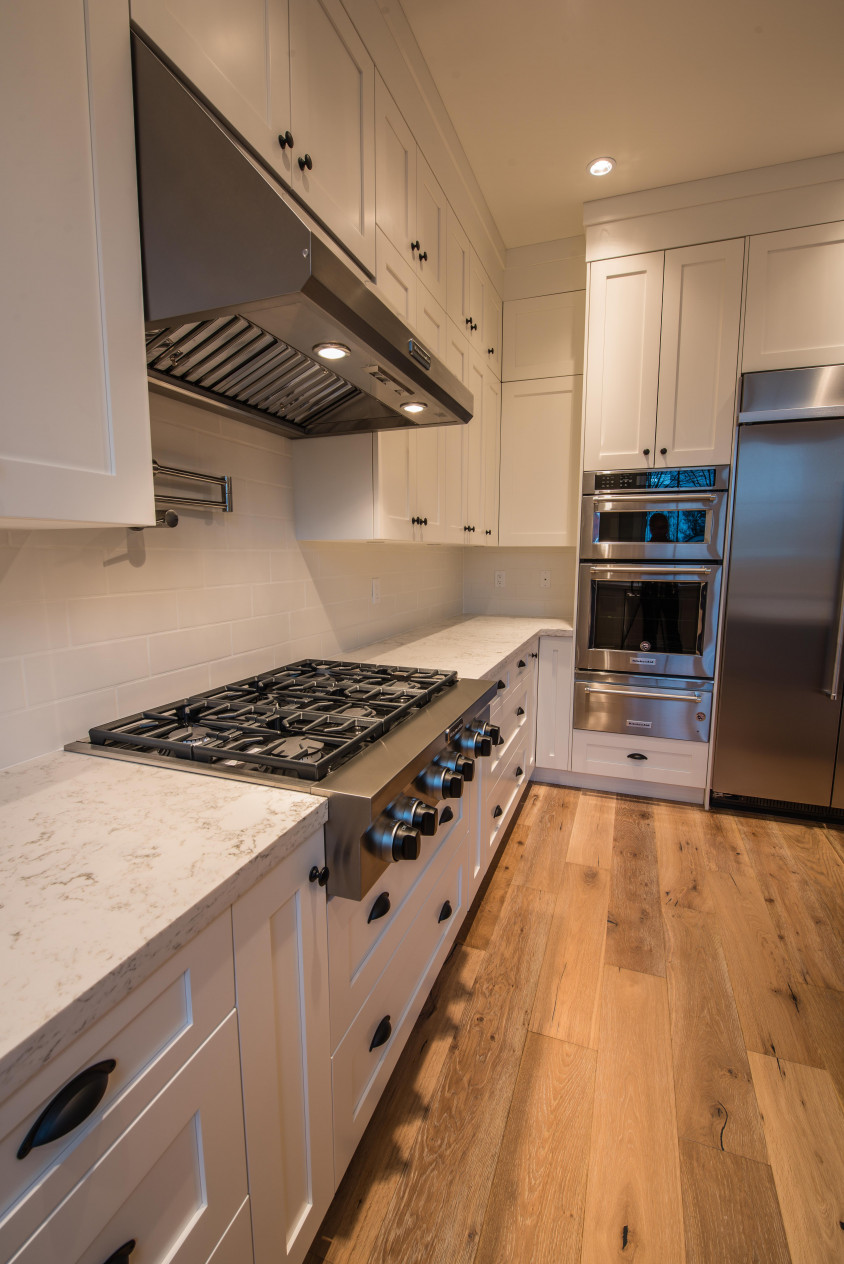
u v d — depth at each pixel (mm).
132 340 779
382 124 1461
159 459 1221
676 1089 1294
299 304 811
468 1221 1038
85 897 590
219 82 895
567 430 2965
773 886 2064
